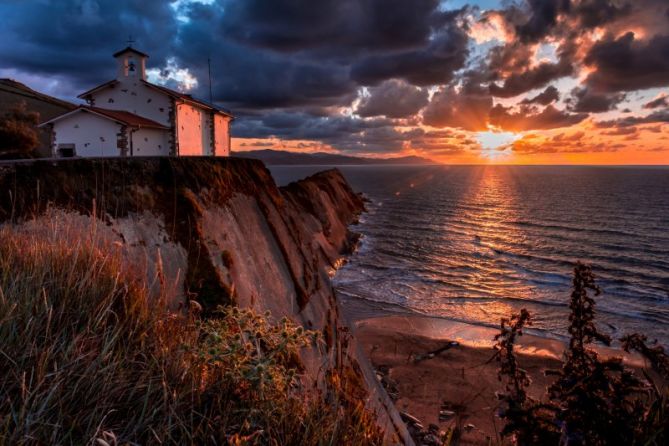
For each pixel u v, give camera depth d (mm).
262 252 11930
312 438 2963
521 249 53750
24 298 3150
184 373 3100
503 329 3475
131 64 29766
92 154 24609
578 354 3020
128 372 2924
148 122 27719
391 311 29266
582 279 3137
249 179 14109
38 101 66875
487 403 16219
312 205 48000
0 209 6410
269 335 3502
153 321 3605
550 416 2875
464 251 51469
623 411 2607
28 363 2643
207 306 8219
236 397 3113
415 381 18375
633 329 26859
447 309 30000
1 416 2176
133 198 8875
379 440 3732
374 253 48438
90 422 2365
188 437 2684
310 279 14086
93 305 3402
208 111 34500
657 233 67000
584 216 86875
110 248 4734
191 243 9180
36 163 7379
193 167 11016
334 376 4156
